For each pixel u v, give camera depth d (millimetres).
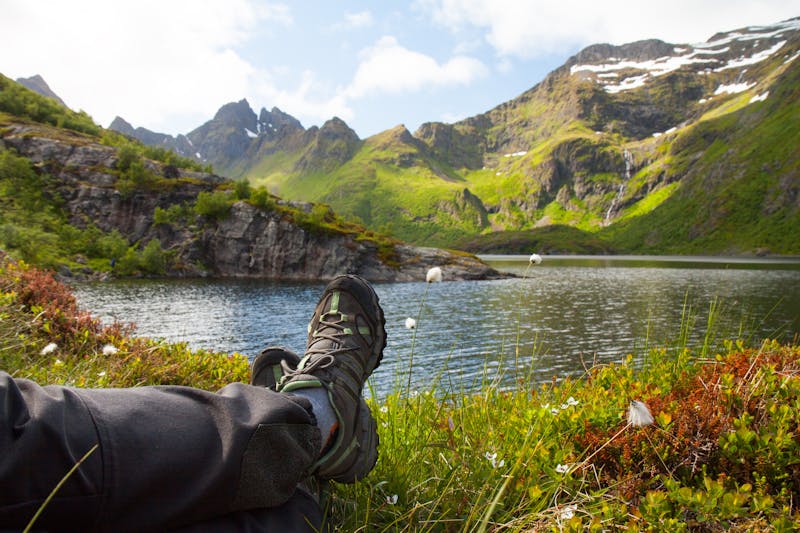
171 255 87125
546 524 1652
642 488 1954
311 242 87000
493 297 51500
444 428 2416
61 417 847
